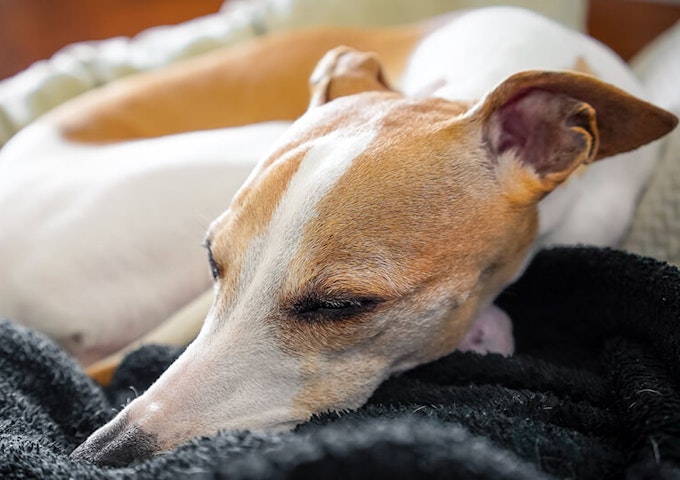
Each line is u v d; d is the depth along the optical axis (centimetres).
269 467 20
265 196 29
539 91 30
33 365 31
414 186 29
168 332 38
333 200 28
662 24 60
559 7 54
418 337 29
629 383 27
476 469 20
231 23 59
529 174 31
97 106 48
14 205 41
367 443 20
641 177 42
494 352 31
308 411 28
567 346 34
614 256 31
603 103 31
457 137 30
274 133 45
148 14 70
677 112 42
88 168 43
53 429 29
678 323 28
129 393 32
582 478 24
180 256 42
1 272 40
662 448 23
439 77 40
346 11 58
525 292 35
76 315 40
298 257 28
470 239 29
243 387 28
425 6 58
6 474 24
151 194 42
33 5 67
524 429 25
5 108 51
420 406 27
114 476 24
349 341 28
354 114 31
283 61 51
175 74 51
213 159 43
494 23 43
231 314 28
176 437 27
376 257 28
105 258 41
